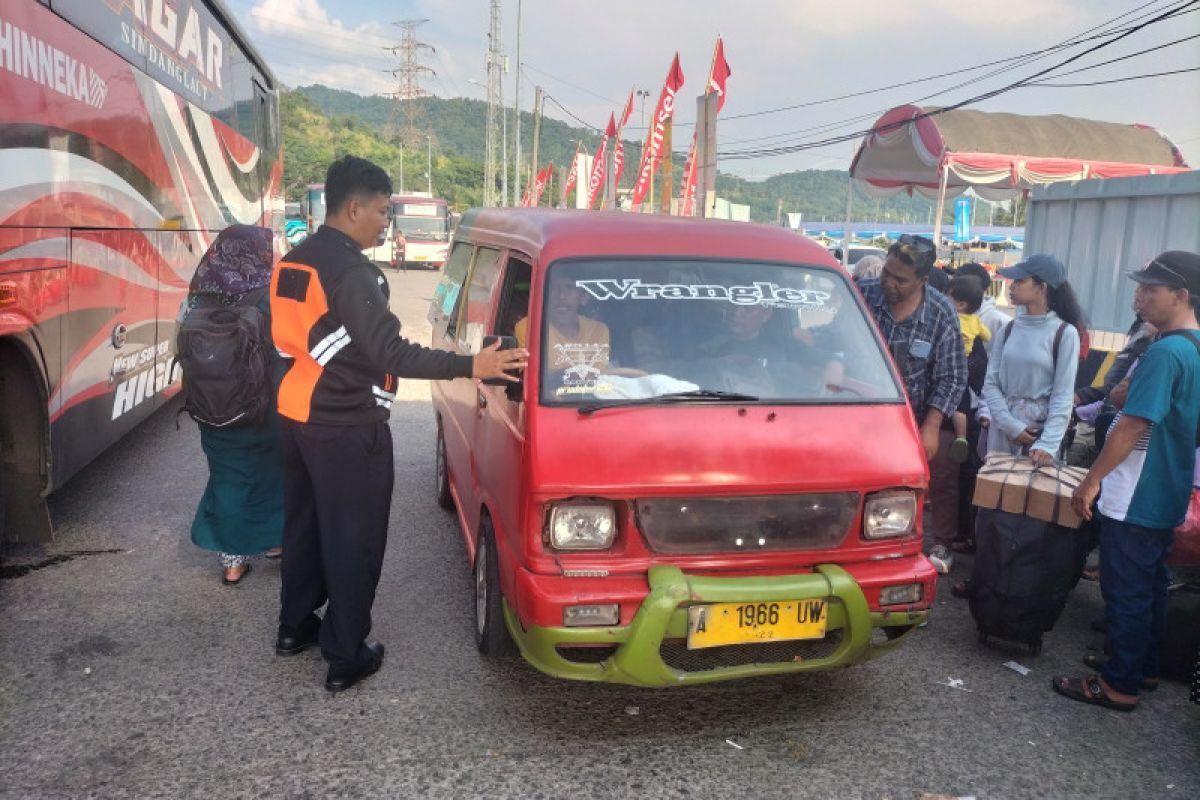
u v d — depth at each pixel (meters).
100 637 4.06
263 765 3.09
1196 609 3.91
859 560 3.36
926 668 4.02
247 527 4.57
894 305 4.75
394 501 6.21
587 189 37.19
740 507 3.21
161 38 6.84
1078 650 4.28
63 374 4.84
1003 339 5.00
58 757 3.10
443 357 3.30
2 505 4.55
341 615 3.53
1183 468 3.51
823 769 3.18
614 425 3.25
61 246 4.79
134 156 6.12
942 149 15.50
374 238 3.54
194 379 4.26
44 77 4.56
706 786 3.05
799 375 3.65
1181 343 3.48
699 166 13.73
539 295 3.63
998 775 3.18
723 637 3.10
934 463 5.21
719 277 3.85
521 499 3.18
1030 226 10.26
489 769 3.10
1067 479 4.07
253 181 11.37
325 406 3.41
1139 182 8.37
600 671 3.10
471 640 4.11
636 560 3.14
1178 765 3.29
